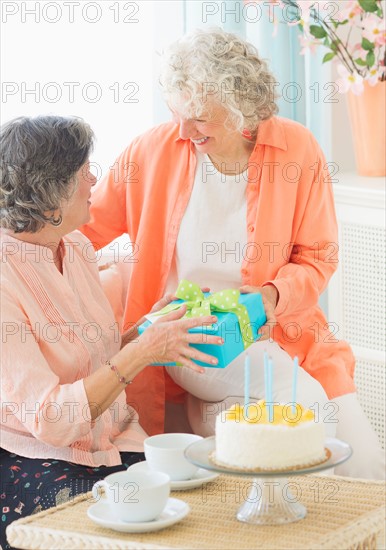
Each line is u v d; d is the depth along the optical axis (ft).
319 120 10.60
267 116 7.79
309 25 9.69
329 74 10.87
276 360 7.94
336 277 10.01
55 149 6.64
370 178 10.25
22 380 6.37
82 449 6.85
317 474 6.26
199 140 7.59
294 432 5.25
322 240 8.23
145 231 8.09
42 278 6.80
